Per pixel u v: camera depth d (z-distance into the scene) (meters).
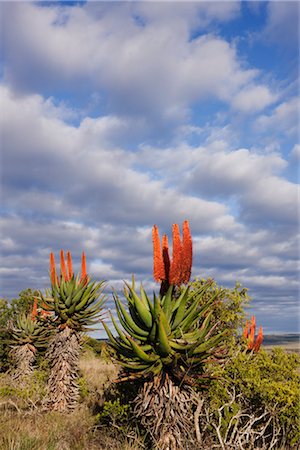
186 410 6.94
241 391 8.12
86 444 7.61
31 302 20.95
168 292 7.15
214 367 8.59
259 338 10.75
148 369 6.84
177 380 7.14
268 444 7.46
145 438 7.29
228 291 11.42
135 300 7.17
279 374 8.84
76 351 12.92
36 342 16.95
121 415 8.12
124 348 7.42
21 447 6.98
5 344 19.03
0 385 14.24
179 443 6.62
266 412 7.50
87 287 13.45
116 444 7.36
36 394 12.23
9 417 9.66
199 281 11.51
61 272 13.68
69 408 11.48
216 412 7.51
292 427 7.67
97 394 12.03
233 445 6.62
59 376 12.16
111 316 7.45
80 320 13.21
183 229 7.28
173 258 7.15
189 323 7.32
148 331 7.31
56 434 8.12
